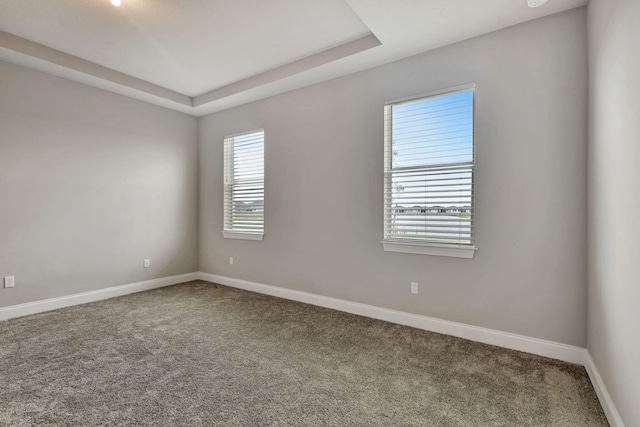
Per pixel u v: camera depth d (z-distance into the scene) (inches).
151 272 167.0
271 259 154.8
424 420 63.3
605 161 67.8
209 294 155.8
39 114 127.1
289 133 146.6
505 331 96.5
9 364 84.3
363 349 95.1
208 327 112.4
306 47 116.7
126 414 64.2
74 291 138.4
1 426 59.9
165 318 121.6
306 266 142.0
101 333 106.4
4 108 118.5
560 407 67.5
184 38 110.7
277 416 64.1
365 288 124.6
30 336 103.2
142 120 161.8
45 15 97.0
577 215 85.8
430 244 108.0
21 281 123.6
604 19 67.6
